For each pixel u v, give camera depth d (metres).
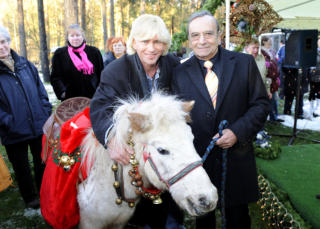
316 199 2.49
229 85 1.58
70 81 3.50
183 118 1.32
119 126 1.40
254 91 1.63
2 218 2.64
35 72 2.74
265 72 4.00
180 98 1.66
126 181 1.52
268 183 2.81
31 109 2.55
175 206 1.90
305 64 4.50
